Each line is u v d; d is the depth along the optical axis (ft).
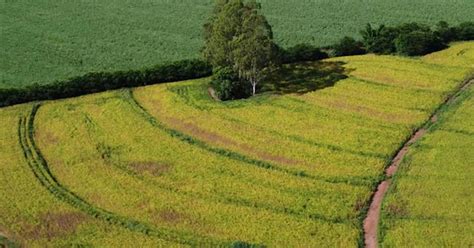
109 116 255.09
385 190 209.46
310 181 213.46
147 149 232.94
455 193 204.23
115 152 231.91
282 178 215.31
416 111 254.88
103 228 194.08
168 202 204.54
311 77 284.00
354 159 224.53
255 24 263.08
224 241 186.80
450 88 272.31
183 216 198.18
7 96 264.11
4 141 239.50
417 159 222.48
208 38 279.28
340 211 198.90
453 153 224.94
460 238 185.47
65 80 280.10
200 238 188.34
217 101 266.16
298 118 250.37
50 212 201.67
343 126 244.83
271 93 271.28
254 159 226.38
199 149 232.73
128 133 243.19
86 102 267.39
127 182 214.90
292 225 192.75
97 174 219.82
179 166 222.69
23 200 207.00
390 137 237.04
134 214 200.03
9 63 304.50
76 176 219.41
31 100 268.41
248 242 186.29
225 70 267.59
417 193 205.26
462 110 253.44
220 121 249.55
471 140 232.32
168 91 274.16
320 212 198.59
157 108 261.85
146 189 211.20
